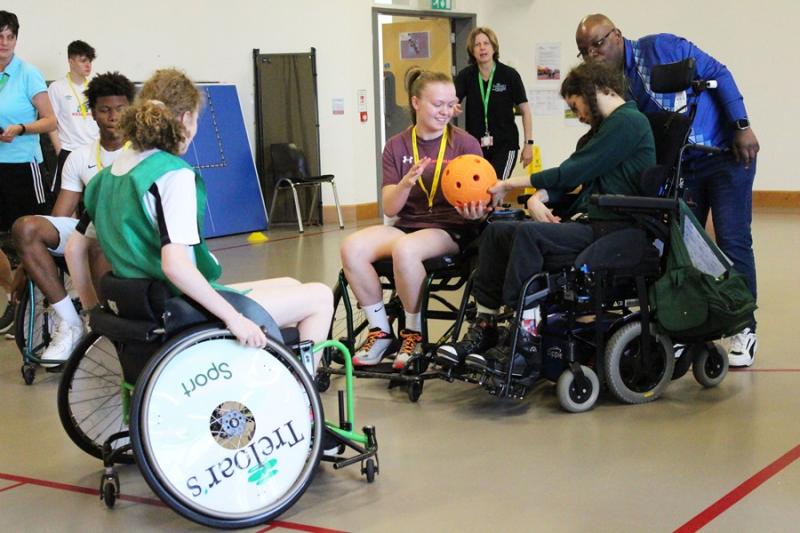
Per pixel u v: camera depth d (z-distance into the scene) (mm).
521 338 3156
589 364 3332
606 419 3164
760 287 5289
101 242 2486
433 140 3748
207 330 2334
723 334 3250
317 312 2707
